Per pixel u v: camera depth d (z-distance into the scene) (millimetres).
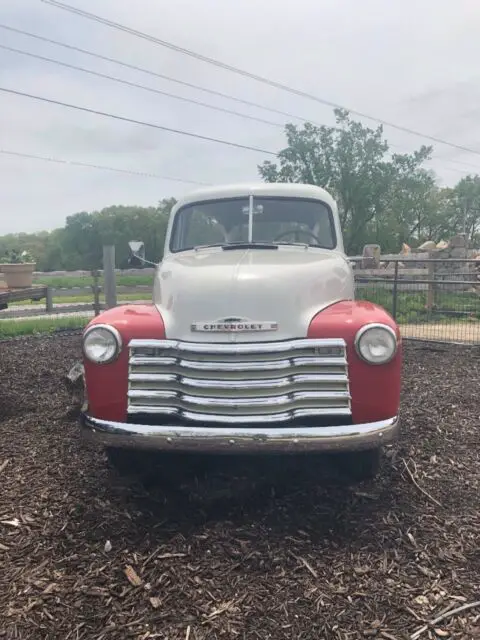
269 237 4770
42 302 19953
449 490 3605
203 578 2701
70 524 3164
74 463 4031
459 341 9422
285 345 3213
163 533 3090
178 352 3273
